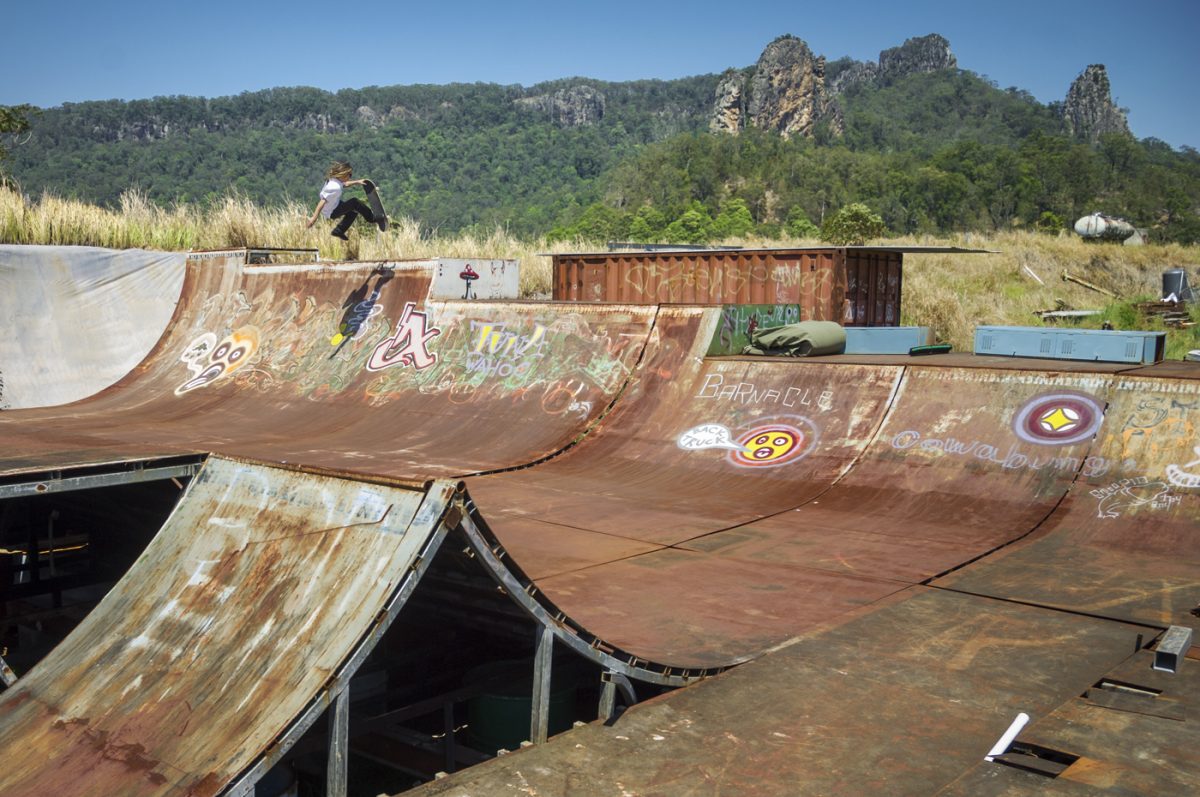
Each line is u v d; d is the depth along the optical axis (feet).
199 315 50.44
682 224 273.33
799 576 20.81
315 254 61.57
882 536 24.11
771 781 11.93
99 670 12.42
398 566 11.60
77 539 25.27
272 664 11.35
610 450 32.89
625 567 21.26
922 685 15.05
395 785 15.64
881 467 28.66
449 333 41.98
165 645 12.48
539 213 432.66
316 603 11.91
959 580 20.63
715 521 25.40
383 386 40.78
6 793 10.52
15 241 56.65
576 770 12.30
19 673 19.42
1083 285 89.56
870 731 13.39
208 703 11.21
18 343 47.19
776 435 31.40
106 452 18.03
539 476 30.60
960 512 25.82
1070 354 36.29
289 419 39.47
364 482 13.05
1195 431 26.03
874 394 31.63
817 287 44.11
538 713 13.10
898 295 48.70
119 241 59.52
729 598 19.27
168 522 14.75
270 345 46.42
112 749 10.93
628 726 13.62
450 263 44.93
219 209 66.85
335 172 37.65
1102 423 27.48
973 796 11.44
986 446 28.22
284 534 13.30
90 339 49.14
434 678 16.88
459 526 11.92
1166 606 18.92
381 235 68.23
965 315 66.28
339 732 10.87
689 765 12.41
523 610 12.76
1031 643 16.93
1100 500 25.20
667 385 35.58
